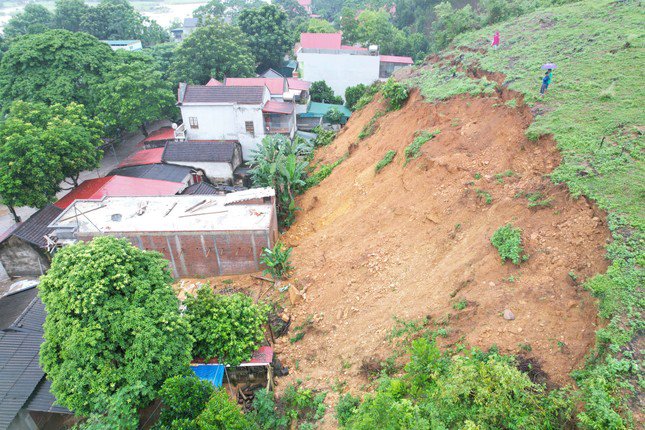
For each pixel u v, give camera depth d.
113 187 28.83
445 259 15.88
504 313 12.24
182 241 21.42
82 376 12.73
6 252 23.97
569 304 11.46
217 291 20.95
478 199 16.75
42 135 25.88
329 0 98.38
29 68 35.44
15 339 17.00
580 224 12.92
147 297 14.02
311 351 16.50
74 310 13.05
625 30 22.02
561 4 30.89
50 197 27.25
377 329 15.16
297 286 19.75
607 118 16.03
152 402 14.85
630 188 12.99
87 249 14.04
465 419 9.70
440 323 13.41
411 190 20.12
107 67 37.84
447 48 31.95
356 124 31.62
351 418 11.30
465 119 21.05
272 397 14.66
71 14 60.94
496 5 32.94
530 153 16.75
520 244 13.53
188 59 43.62
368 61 47.28
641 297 10.31
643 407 8.67
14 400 14.84
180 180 31.48
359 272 18.34
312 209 25.27
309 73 48.62
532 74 20.77
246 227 21.36
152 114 37.22
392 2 82.75
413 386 11.23
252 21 53.94
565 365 10.52
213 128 35.69
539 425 9.27
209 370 15.48
